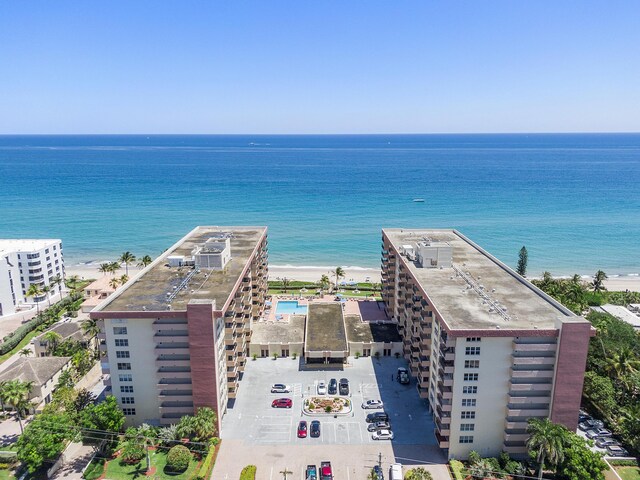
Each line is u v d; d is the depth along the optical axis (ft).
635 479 254.27
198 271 357.20
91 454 277.64
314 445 285.23
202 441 280.10
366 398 335.26
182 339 281.54
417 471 244.83
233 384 319.88
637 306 485.15
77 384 341.82
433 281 339.16
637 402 295.48
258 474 260.01
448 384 266.57
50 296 531.09
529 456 271.49
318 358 382.63
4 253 492.54
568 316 264.31
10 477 257.14
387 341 396.57
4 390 277.85
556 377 259.19
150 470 262.26
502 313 281.95
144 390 291.58
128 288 321.93
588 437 287.48
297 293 548.31
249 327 387.14
